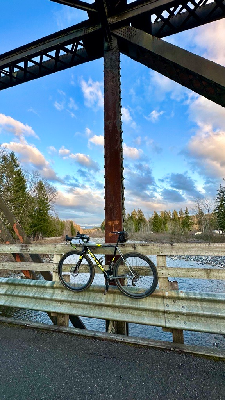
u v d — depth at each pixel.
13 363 2.68
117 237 3.85
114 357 2.77
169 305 3.19
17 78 6.06
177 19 4.59
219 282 13.20
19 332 3.49
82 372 2.49
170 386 2.26
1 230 5.14
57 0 3.56
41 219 44.06
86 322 8.68
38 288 3.99
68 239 3.95
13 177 36.31
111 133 4.18
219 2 4.03
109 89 4.32
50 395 2.15
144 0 4.17
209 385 2.27
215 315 2.95
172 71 4.05
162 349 2.92
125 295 3.37
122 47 4.53
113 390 2.22
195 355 2.77
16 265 4.30
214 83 3.47
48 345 3.08
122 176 4.08
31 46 5.26
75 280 3.88
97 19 4.48
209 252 3.18
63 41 4.86
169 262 21.59
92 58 5.32
